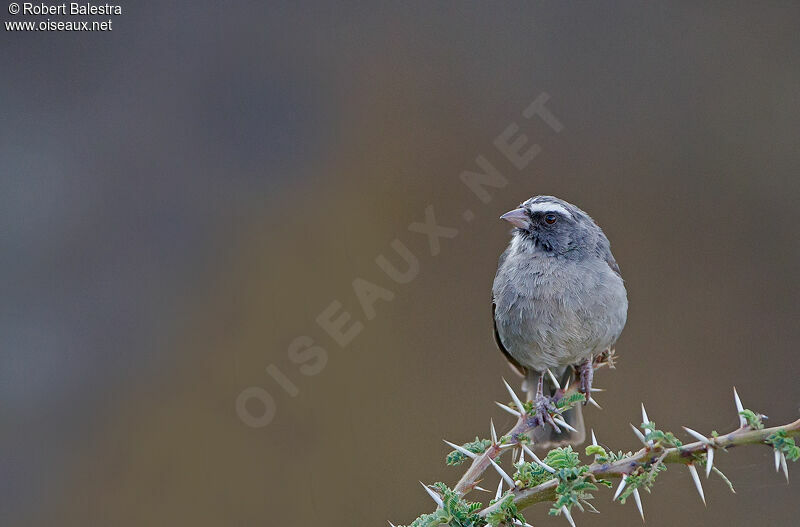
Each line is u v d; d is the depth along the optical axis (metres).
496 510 5.01
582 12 12.69
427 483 10.75
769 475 9.73
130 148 11.76
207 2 12.30
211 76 12.09
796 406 11.19
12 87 11.86
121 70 12.05
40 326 11.09
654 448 4.77
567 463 4.96
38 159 11.63
